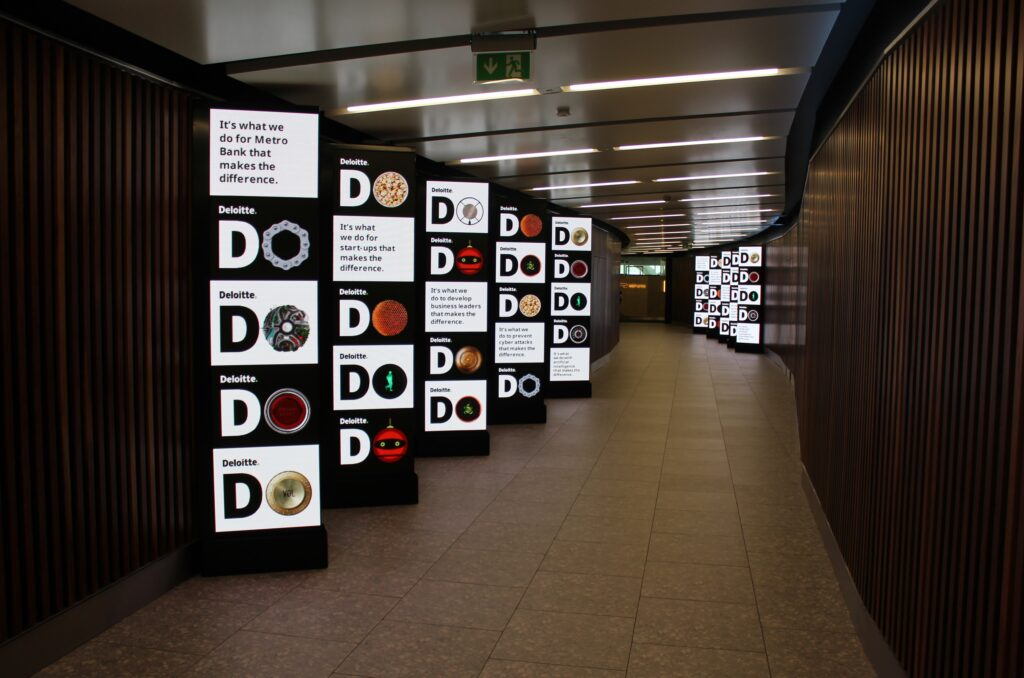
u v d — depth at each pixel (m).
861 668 3.65
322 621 4.14
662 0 4.37
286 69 5.53
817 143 7.88
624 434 9.57
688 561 5.09
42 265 3.65
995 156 2.27
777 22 4.76
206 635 3.97
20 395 3.51
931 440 2.83
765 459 8.22
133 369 4.31
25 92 3.54
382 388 6.34
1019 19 2.12
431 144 8.61
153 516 4.48
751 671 3.61
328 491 6.29
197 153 4.79
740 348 22.98
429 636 3.96
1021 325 2.04
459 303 8.16
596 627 4.08
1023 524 2.00
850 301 4.68
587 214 17.23
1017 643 2.02
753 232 23.41
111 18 4.37
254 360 4.81
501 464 7.88
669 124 7.62
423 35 4.91
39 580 3.63
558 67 5.69
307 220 4.84
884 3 4.25
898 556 3.24
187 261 4.81
